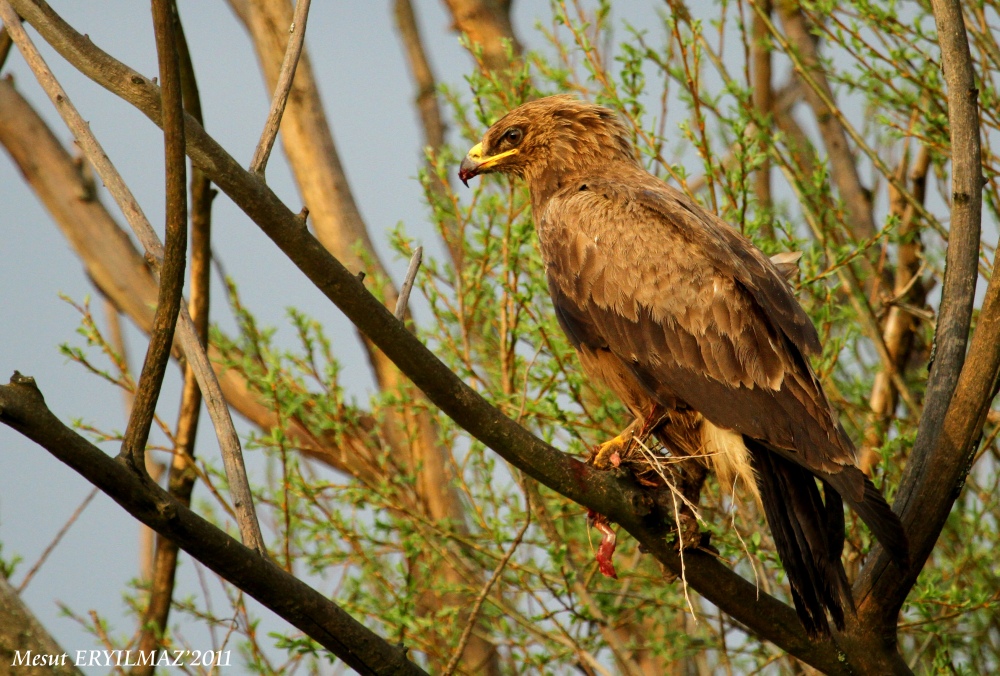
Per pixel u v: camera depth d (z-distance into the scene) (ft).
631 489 26.84
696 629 36.14
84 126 24.30
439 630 35.09
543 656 34.24
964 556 35.29
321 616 22.38
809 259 36.11
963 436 26.96
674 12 35.32
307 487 36.06
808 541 26.71
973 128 29.53
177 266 19.86
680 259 30.27
